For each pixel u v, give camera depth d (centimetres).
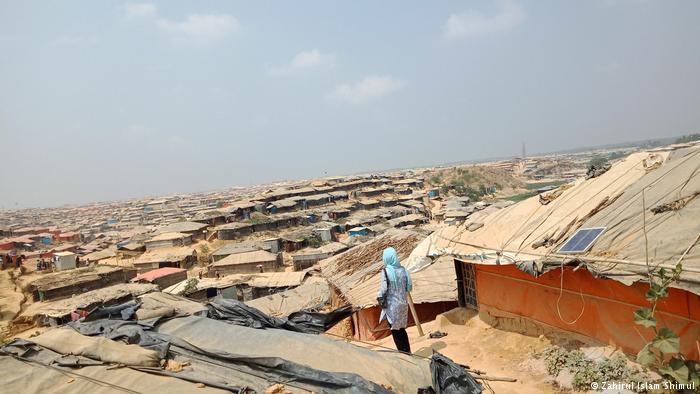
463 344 887
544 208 920
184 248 6159
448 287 1344
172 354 663
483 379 682
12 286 4328
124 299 3447
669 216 635
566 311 745
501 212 1026
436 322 1093
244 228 6938
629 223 677
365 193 10425
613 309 656
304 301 2750
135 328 737
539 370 697
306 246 6425
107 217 14512
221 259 5250
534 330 820
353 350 652
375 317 1441
